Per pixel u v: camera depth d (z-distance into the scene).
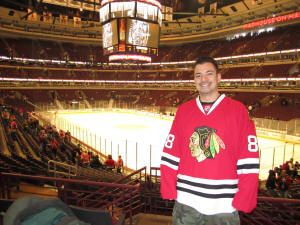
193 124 2.10
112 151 18.42
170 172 2.16
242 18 39.78
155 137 23.89
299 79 29.19
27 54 48.25
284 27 39.53
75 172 9.75
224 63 43.06
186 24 47.34
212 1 36.41
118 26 20.77
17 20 43.34
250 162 1.89
